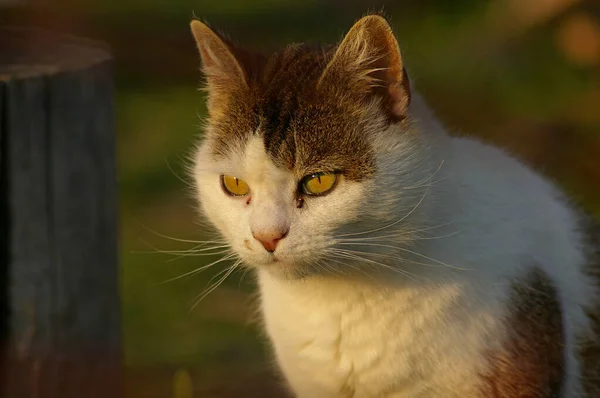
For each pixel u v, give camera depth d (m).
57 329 4.56
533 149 9.36
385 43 4.08
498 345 4.23
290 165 4.02
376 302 4.20
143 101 11.01
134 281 7.71
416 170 4.09
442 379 4.25
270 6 13.12
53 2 11.91
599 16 11.28
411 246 4.13
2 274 4.36
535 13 11.52
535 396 4.33
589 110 10.22
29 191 4.35
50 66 4.44
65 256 4.53
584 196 8.48
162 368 6.67
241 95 4.27
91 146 4.56
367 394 4.41
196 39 4.45
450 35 12.07
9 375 4.46
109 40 11.95
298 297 4.33
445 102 10.50
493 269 4.22
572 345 4.59
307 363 4.45
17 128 4.27
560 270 4.57
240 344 6.99
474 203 4.27
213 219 4.42
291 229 3.98
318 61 4.33
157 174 9.51
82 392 4.72
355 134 4.05
